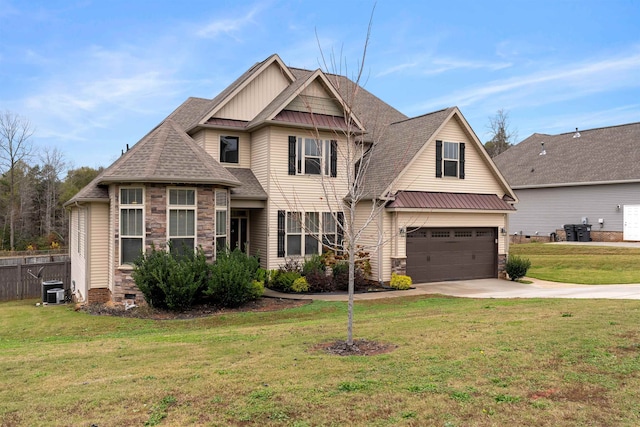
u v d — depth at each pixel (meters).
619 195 29.91
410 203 18.41
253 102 19.62
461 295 16.48
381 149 20.70
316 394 5.70
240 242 19.66
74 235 19.83
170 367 7.11
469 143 20.73
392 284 18.11
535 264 24.30
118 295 14.71
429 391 5.68
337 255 18.64
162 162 14.68
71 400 5.76
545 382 5.87
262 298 15.81
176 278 13.40
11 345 10.12
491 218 21.11
